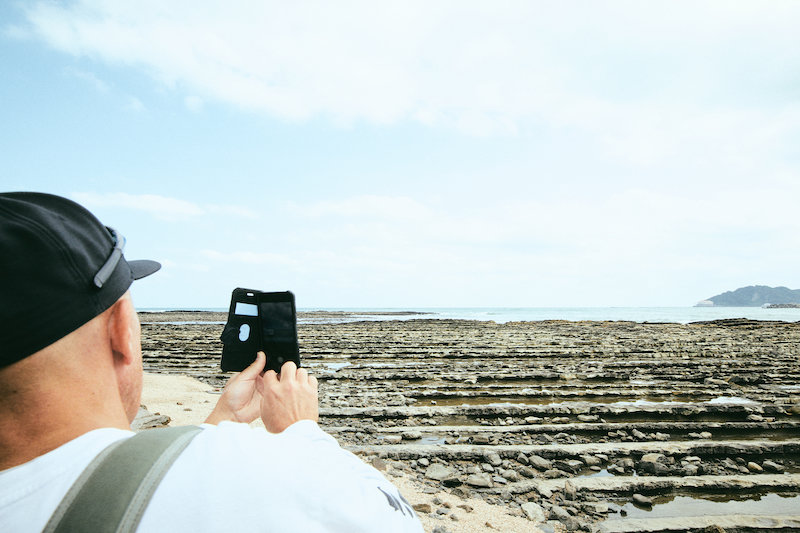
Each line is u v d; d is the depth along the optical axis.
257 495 0.58
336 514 0.62
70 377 0.67
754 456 5.80
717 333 28.41
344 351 17.94
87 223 0.74
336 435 6.59
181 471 0.59
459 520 3.95
